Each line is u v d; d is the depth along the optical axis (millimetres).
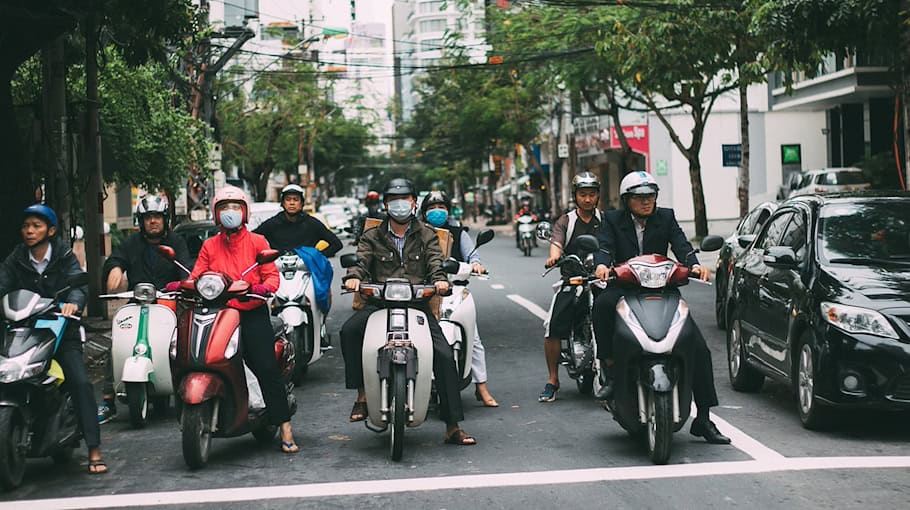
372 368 7340
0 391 6625
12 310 6746
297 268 10891
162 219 9352
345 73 51938
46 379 6762
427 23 125812
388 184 7723
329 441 8195
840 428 8172
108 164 17453
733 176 44969
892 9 15266
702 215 31750
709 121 44844
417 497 6355
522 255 34062
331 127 62719
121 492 6680
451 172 84625
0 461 6543
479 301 19172
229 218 7594
